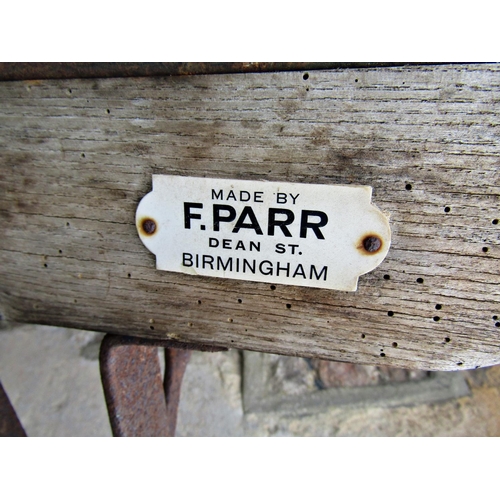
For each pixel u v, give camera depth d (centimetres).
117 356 84
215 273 70
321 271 65
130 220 70
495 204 57
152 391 99
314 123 58
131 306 77
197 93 60
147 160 65
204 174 64
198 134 62
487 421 162
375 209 60
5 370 182
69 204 71
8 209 74
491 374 184
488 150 55
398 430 159
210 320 74
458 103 54
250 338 74
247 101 59
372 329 68
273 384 180
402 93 55
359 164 59
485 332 64
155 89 61
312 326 70
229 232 66
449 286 62
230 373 186
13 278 80
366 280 65
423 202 58
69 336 202
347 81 55
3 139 69
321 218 62
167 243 69
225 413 168
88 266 75
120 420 88
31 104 66
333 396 174
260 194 62
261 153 61
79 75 62
